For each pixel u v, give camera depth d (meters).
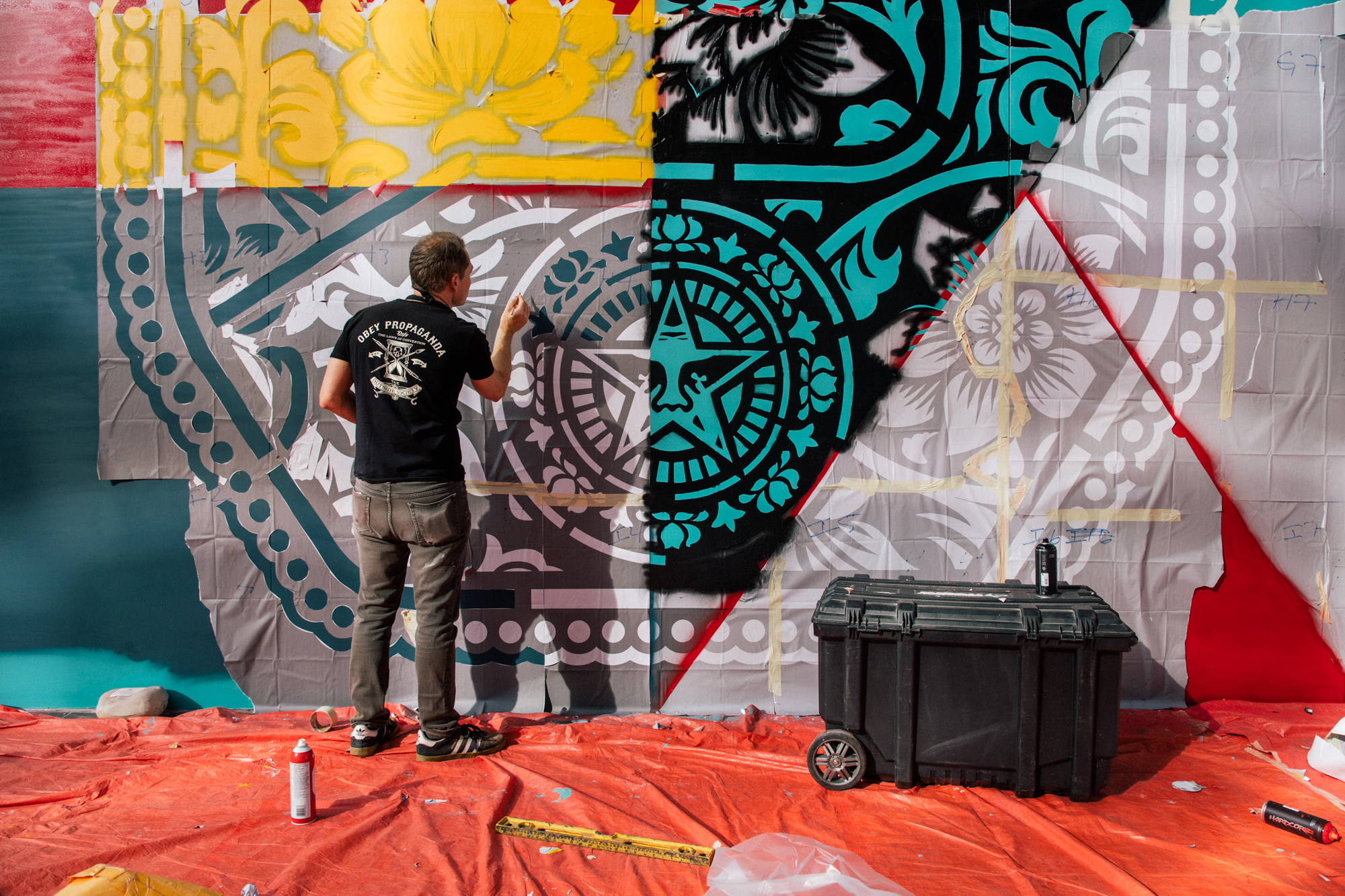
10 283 3.22
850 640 2.53
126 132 3.21
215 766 2.69
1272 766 2.70
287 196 3.22
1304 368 3.22
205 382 3.24
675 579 3.24
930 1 3.16
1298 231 3.21
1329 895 1.97
